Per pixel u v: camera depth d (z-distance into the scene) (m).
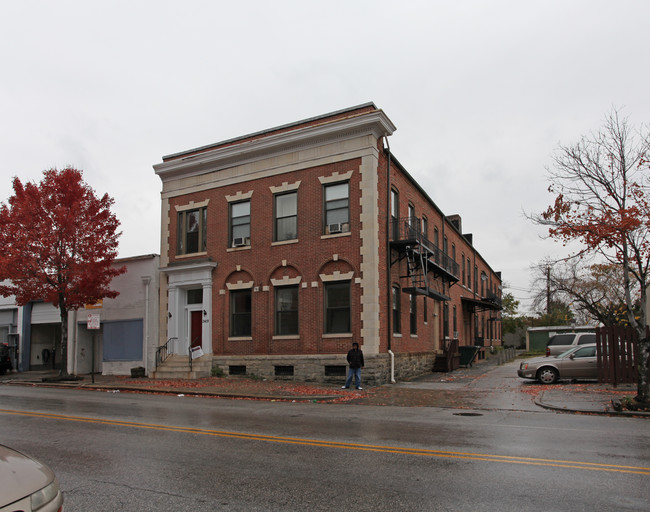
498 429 9.96
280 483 6.16
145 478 6.43
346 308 19.72
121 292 25.19
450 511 5.15
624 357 17.50
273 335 20.86
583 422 10.95
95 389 19.33
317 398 15.42
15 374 27.91
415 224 23.64
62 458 7.53
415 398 15.47
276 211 21.64
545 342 50.16
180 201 24.14
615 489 5.84
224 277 22.34
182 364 22.17
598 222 13.55
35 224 21.41
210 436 9.20
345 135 20.22
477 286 42.75
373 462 7.16
